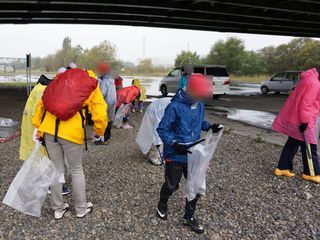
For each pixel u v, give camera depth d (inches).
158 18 895.7
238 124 411.2
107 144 273.0
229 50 2196.1
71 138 130.7
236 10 748.6
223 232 135.4
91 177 191.9
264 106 613.6
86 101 131.6
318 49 2006.6
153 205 157.2
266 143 288.4
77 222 139.7
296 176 201.2
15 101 588.1
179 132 127.4
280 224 143.0
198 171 126.6
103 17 889.5
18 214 145.8
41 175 133.4
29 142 154.6
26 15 850.8
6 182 179.6
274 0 667.4
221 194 172.2
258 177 198.5
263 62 2167.8
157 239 129.0
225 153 250.7
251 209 156.1
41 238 127.4
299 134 187.9
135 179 190.2
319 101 184.4
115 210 151.2
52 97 124.6
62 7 743.1
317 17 855.7
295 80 866.1
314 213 154.1
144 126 211.9
